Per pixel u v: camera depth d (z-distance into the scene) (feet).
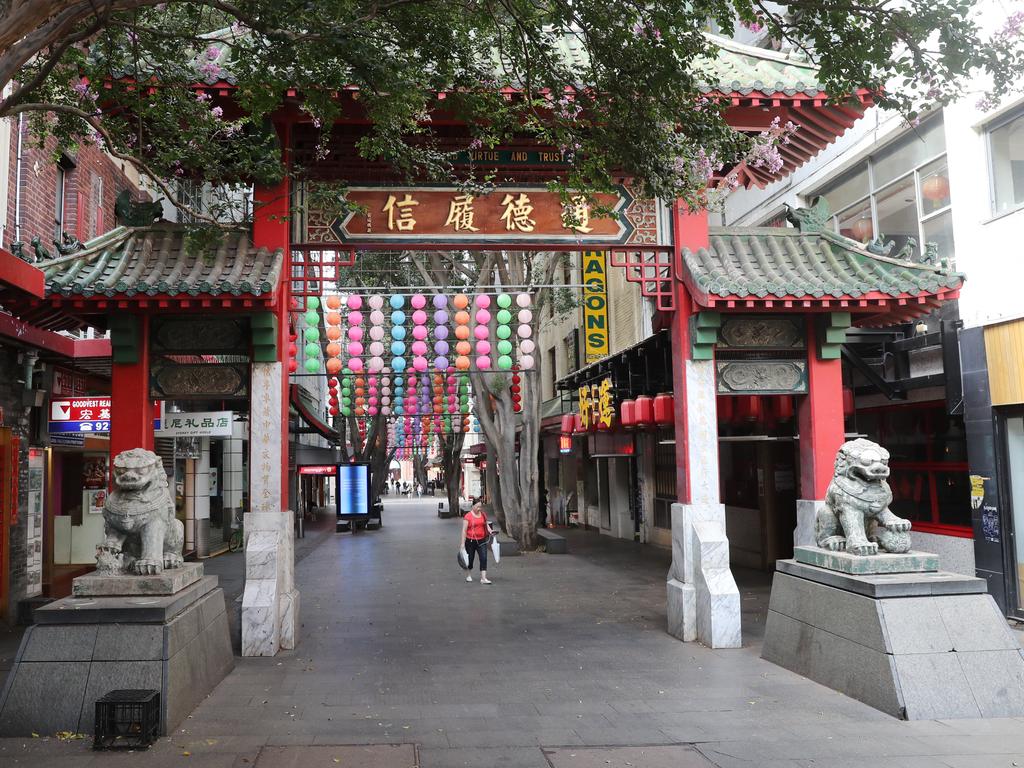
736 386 28.68
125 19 22.30
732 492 51.39
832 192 41.70
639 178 22.72
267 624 25.86
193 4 21.01
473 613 34.58
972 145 30.71
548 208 28.81
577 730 18.45
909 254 27.40
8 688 18.06
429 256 61.98
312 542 72.74
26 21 14.20
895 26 19.54
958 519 32.42
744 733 18.08
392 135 23.15
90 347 34.88
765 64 29.04
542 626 31.35
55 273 24.63
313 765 16.16
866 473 21.68
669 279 29.32
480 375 62.75
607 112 22.94
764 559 45.93
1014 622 28.02
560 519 92.89
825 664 21.91
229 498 66.95
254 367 26.96
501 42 22.81
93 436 42.68
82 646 18.34
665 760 16.43
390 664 24.94
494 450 72.08
